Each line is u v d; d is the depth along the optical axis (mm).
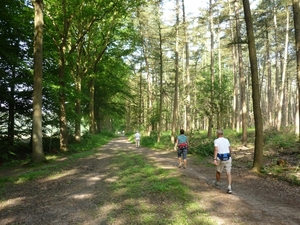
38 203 6094
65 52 18609
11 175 9805
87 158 14109
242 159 12477
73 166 11375
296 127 20172
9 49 14555
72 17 16625
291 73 43375
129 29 23141
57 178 8891
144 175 9047
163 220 4816
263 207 5586
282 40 32812
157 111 28969
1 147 13617
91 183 8086
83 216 5188
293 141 16141
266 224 4625
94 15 17156
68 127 21203
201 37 26281
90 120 29312
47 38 17297
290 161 11047
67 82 18922
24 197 6621
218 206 5617
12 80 14258
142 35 25734
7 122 15141
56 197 6574
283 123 38562
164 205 5684
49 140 18062
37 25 12164
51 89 15195
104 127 53969
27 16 15094
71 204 5973
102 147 21984
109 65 26281
